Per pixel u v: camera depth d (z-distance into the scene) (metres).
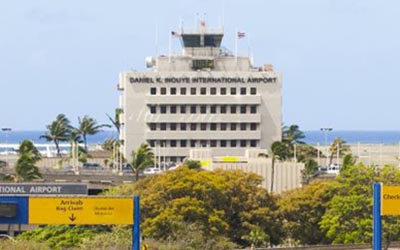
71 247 145.00
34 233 152.25
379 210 110.94
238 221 183.38
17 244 128.75
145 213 170.38
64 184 199.25
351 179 189.12
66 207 104.06
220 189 179.38
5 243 128.62
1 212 103.69
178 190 175.12
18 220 104.19
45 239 148.50
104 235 143.25
